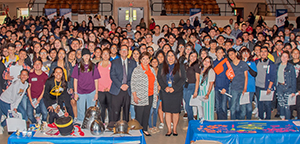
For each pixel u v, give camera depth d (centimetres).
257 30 1006
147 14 1584
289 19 1652
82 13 1764
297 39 774
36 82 529
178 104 505
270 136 352
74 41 609
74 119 563
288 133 355
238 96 541
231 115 549
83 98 521
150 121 549
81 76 513
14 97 512
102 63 525
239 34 938
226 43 659
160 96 516
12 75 547
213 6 1888
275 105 681
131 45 691
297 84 574
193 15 1369
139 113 502
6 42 719
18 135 347
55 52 565
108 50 513
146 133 518
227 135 351
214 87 546
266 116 600
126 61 517
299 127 382
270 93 574
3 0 1981
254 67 550
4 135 515
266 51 566
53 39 724
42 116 541
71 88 533
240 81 536
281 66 574
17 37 785
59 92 508
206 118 531
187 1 1909
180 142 489
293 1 1895
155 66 511
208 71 521
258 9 1917
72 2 1894
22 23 1256
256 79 589
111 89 509
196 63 529
